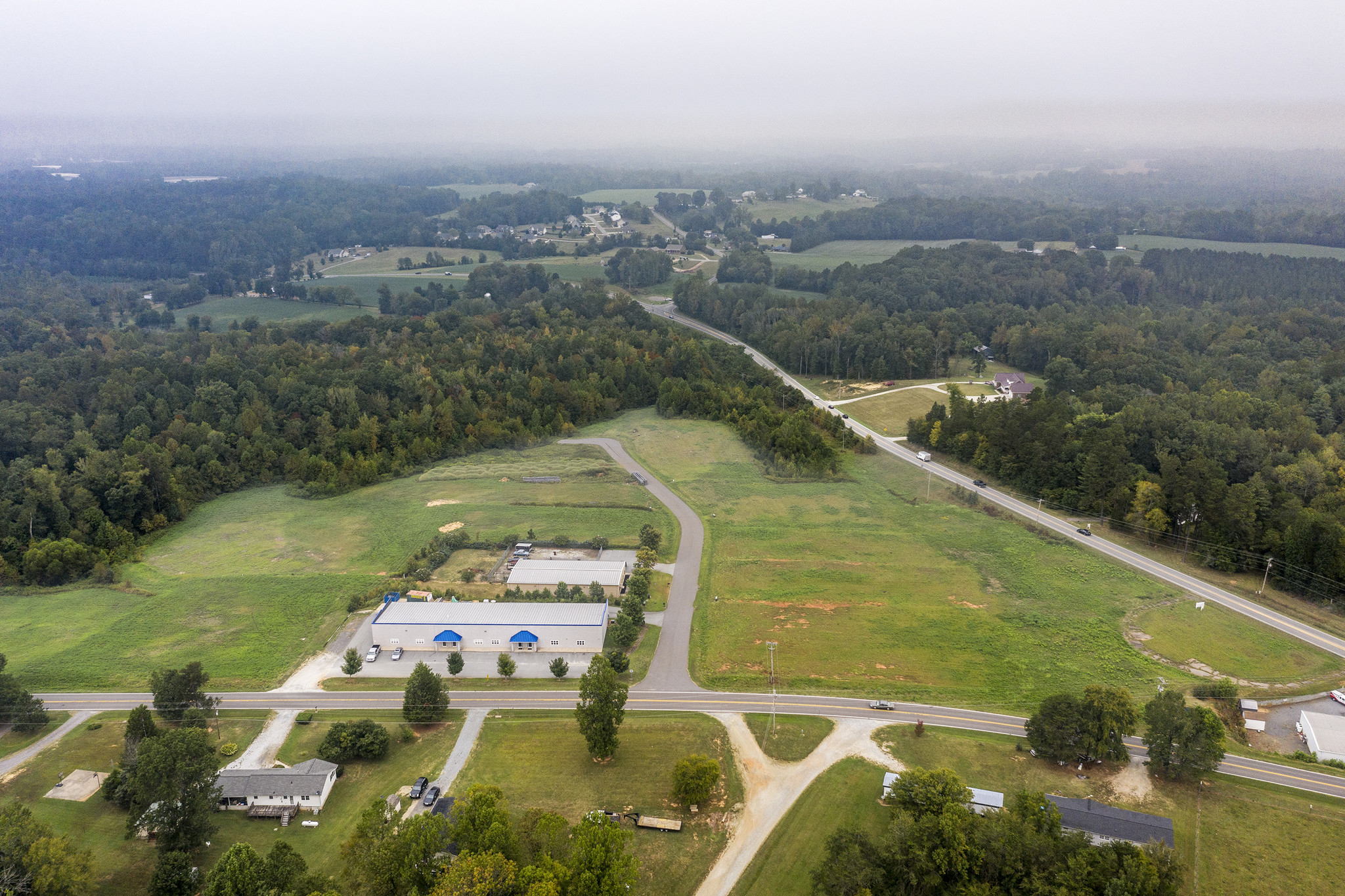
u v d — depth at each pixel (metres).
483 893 61.72
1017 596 124.88
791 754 88.50
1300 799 80.81
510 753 89.88
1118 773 84.44
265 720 96.69
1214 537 135.00
